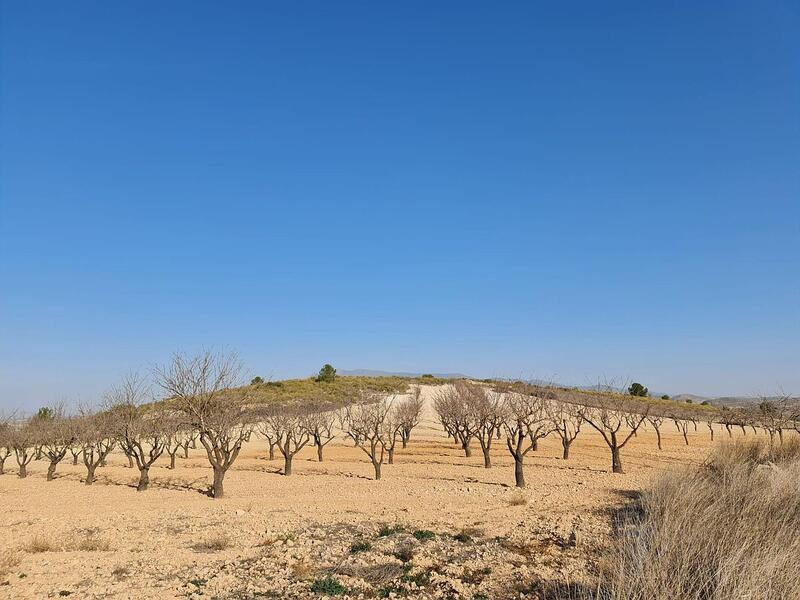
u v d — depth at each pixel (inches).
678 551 351.3
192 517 725.9
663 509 490.6
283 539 573.3
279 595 402.3
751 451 896.9
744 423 1738.4
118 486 1133.1
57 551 544.1
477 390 1847.9
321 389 2736.2
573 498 807.1
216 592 411.2
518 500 791.7
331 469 1354.6
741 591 285.0
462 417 1599.4
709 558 343.9
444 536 569.9
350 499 879.1
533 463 1398.9
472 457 1593.3
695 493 496.4
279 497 927.0
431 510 743.1
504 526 610.2
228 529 638.5
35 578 450.9
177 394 975.0
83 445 1245.1
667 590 302.5
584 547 495.8
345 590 408.5
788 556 325.7
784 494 502.6
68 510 804.0
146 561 502.3
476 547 516.1
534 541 530.6
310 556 503.5
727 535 366.9
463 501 828.0
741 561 323.0
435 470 1305.4
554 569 436.8
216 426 957.8
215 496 937.5
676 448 1710.1
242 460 1603.1
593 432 2314.2
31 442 1386.6
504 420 1397.6
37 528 659.4
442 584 416.2
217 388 998.4
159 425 1274.6
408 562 471.8
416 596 394.3
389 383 3046.3
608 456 1519.4
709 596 305.7
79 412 1321.4
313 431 1534.2
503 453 1678.2
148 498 943.0
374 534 589.9
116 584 433.7
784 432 2044.8
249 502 868.6
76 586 430.9
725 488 522.9
